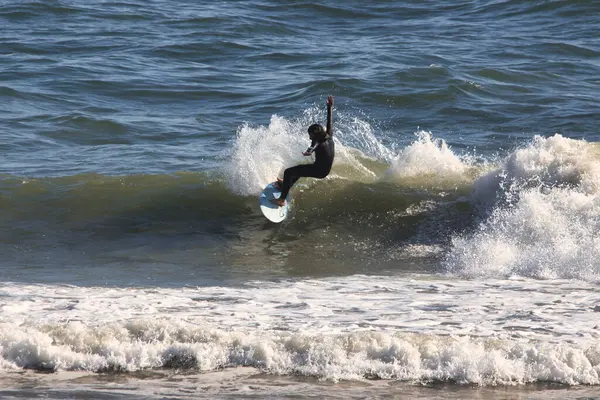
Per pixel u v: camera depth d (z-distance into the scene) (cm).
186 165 6219
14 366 2691
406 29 11869
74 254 4531
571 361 2611
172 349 2742
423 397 2436
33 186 5450
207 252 4606
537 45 10619
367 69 9344
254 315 3192
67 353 2723
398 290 3728
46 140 6988
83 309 3272
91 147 6838
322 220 5053
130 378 2595
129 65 9794
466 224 4872
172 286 3834
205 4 13538
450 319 3134
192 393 2466
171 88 8844
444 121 7544
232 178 5497
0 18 12162
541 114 7675
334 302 3456
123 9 12925
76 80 9031
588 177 4775
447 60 9838
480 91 8456
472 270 4153
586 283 3812
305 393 2466
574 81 8969
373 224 4984
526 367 2602
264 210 5016
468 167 5600
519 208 4572
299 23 12319
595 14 12119
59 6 12694
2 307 3272
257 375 2614
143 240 4806
